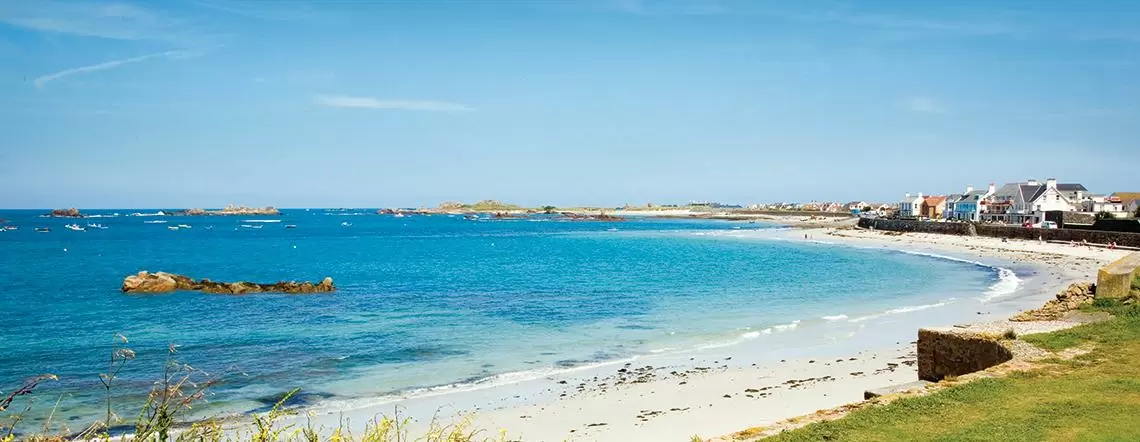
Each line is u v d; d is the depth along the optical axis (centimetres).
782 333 3256
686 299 4512
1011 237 10031
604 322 3625
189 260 8475
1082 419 1190
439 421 1911
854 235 13288
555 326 3509
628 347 2988
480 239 13700
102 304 4425
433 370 2575
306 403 2131
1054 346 1803
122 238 13938
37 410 2020
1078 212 11050
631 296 4681
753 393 2175
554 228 19762
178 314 3984
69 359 2747
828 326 3422
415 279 5947
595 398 2173
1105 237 8188
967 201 13750
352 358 2777
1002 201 12712
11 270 7006
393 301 4506
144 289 5041
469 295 4794
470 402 2150
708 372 2502
